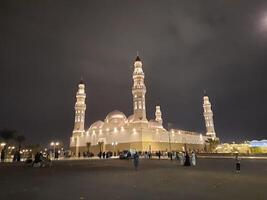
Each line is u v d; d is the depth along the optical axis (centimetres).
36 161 3847
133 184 1712
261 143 10306
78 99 13338
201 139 14175
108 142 11306
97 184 1723
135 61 11406
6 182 1858
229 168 3241
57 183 1791
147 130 10488
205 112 14788
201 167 3491
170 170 2962
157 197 1216
